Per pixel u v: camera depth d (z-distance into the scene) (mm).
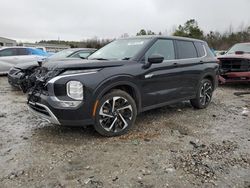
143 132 4672
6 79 11641
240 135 4637
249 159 3680
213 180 3127
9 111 5996
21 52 12898
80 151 3844
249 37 40594
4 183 3020
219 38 41719
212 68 6457
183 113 5984
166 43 5441
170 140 4328
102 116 4258
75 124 4039
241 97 8086
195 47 6211
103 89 4168
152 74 4895
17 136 4414
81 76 4023
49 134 4492
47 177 3154
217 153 3857
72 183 3039
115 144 4117
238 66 9297
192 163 3531
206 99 6512
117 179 3129
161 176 3203
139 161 3570
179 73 5496
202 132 4750
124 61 4617
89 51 10430
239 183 3072
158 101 5145
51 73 4145
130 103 4539
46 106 4055
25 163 3473
